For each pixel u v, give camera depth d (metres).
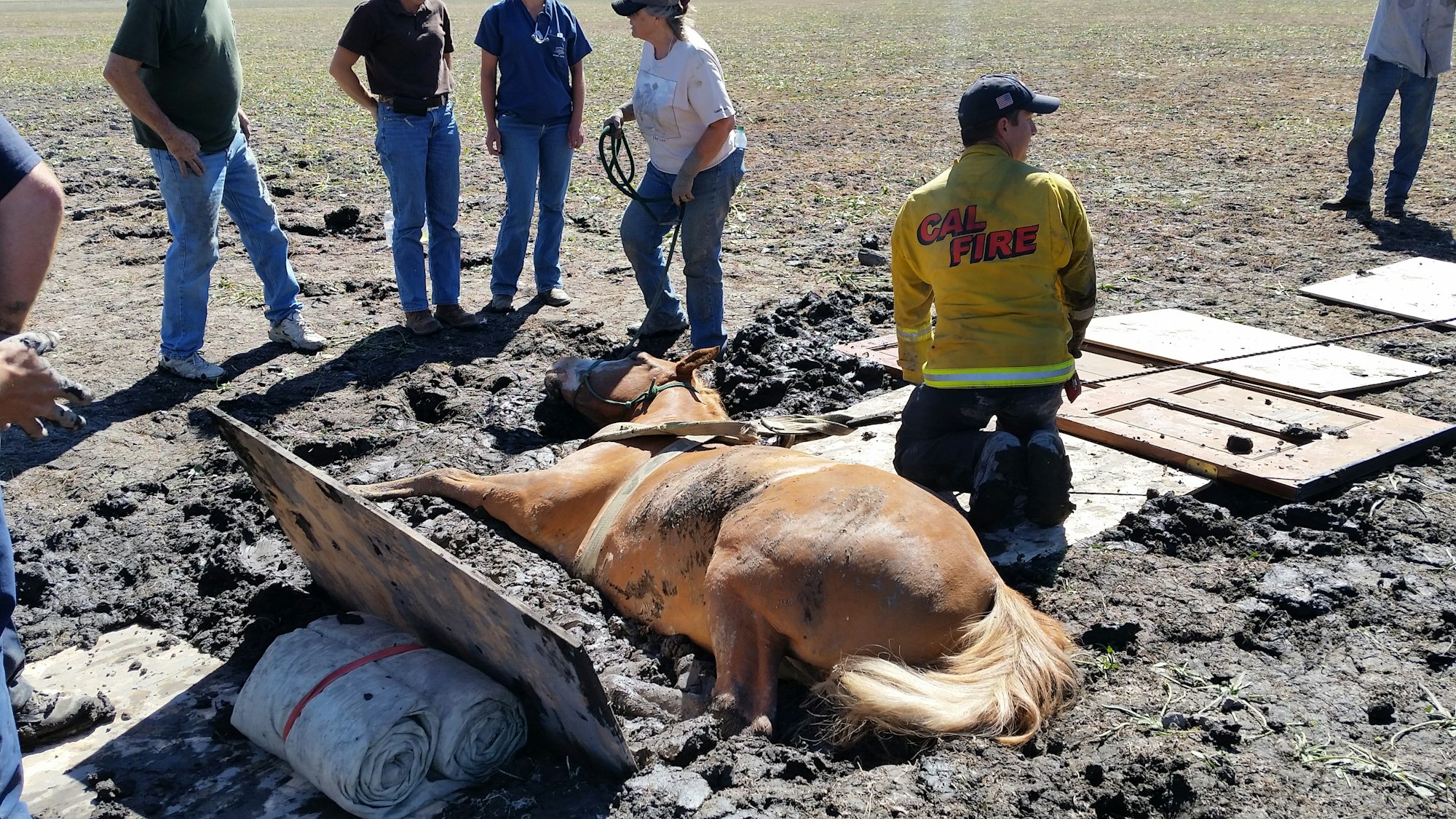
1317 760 3.26
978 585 3.45
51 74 28.06
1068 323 4.77
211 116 6.46
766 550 3.54
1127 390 6.01
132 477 5.56
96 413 6.32
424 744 3.25
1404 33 9.68
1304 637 3.91
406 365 7.05
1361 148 10.33
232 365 7.10
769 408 6.21
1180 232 10.03
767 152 15.07
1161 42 30.52
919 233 4.68
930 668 3.40
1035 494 4.45
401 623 3.80
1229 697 3.52
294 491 3.79
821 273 9.09
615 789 3.27
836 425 5.07
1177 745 3.30
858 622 3.43
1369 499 4.83
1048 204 4.45
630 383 5.35
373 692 3.29
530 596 4.21
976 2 61.78
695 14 6.59
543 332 7.67
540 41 7.50
